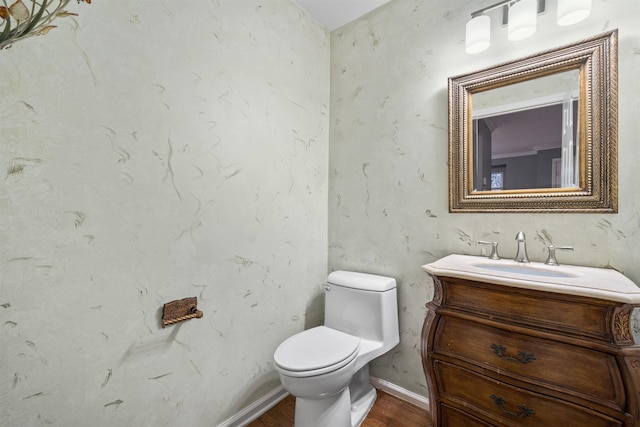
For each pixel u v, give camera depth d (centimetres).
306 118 185
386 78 176
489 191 140
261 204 156
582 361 85
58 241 89
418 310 162
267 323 159
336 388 125
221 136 136
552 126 124
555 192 123
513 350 97
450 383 112
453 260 131
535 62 126
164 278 116
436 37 157
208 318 131
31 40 84
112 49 100
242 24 145
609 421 80
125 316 104
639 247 107
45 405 87
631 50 108
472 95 145
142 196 109
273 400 161
